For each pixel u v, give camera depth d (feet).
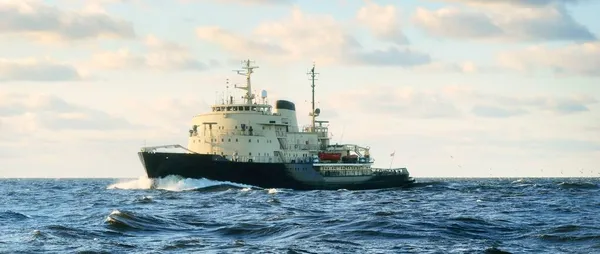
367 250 169.58
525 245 178.40
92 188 655.76
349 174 491.31
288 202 343.87
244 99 474.49
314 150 488.85
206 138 458.50
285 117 481.05
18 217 249.34
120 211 228.84
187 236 196.75
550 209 299.17
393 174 526.57
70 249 166.61
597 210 296.10
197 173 447.42
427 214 257.75
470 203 347.77
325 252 166.50
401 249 171.01
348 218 234.79
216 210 288.10
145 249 168.55
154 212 274.57
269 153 460.96
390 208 301.02
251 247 172.14
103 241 180.86
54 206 334.03
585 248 173.47
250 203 331.16
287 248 170.40
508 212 279.69
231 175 447.42
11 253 161.17
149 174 458.91
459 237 192.44
